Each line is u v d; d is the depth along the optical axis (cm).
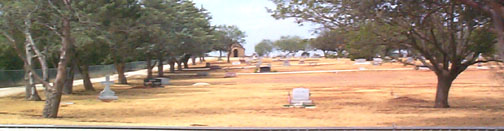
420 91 3331
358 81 4741
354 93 3234
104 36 2497
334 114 2012
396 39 1805
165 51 4888
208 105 2522
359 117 1862
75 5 2119
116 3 2372
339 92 3350
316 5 1709
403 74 5675
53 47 2534
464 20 1631
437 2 1212
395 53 2152
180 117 1944
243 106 2442
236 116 1969
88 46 3042
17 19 1995
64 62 1942
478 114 1911
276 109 2273
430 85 3941
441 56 2219
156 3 3056
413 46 1948
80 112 2184
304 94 2459
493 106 2277
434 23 1725
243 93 3409
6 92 3522
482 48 1927
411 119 1745
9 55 3934
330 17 1714
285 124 1584
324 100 2728
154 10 2980
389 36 1725
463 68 2147
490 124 1534
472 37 1909
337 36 1823
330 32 1791
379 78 5156
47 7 2002
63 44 1948
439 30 1845
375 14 1289
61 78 1934
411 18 1331
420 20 1333
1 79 4075
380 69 6769
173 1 3991
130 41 3306
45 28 2305
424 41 2050
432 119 1733
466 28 1927
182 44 4675
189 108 2370
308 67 8281
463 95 2916
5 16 1967
